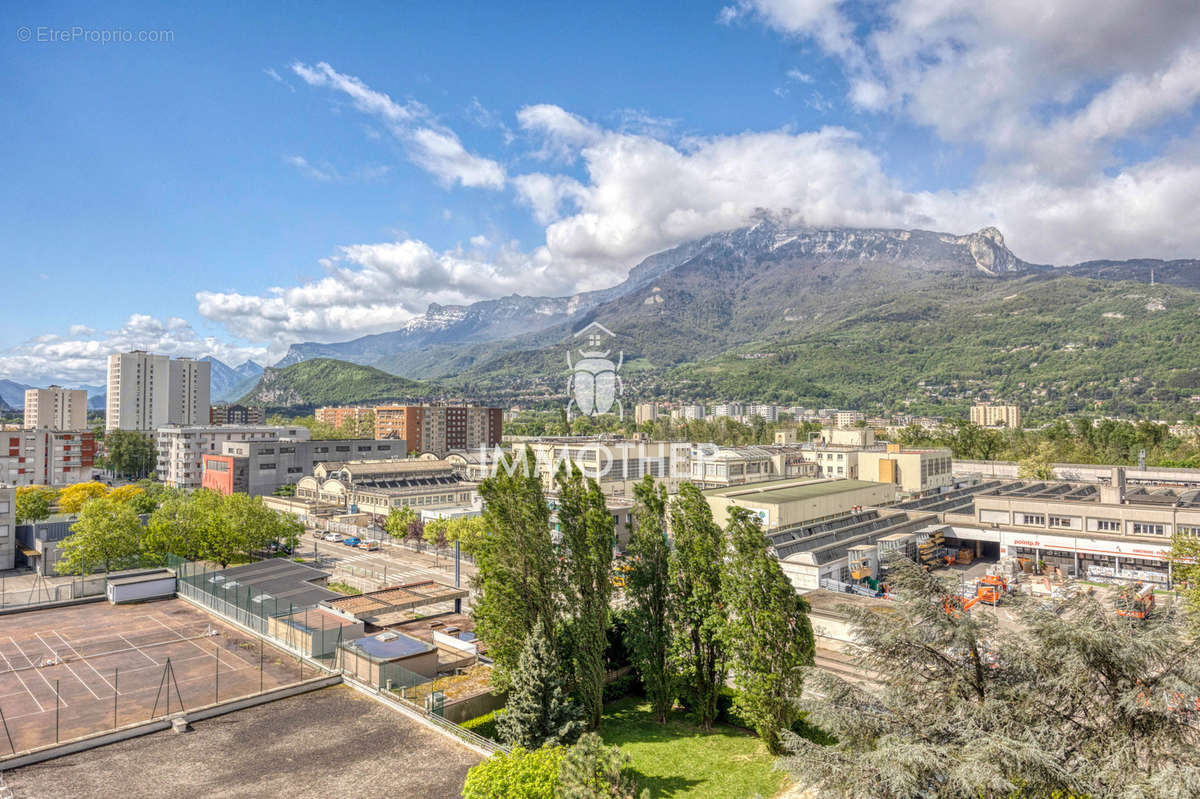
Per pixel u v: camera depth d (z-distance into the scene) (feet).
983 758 66.44
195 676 178.60
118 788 124.67
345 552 380.99
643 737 156.97
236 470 536.83
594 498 174.29
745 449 475.72
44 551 314.55
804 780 77.82
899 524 330.95
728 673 166.71
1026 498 319.88
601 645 164.66
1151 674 72.33
